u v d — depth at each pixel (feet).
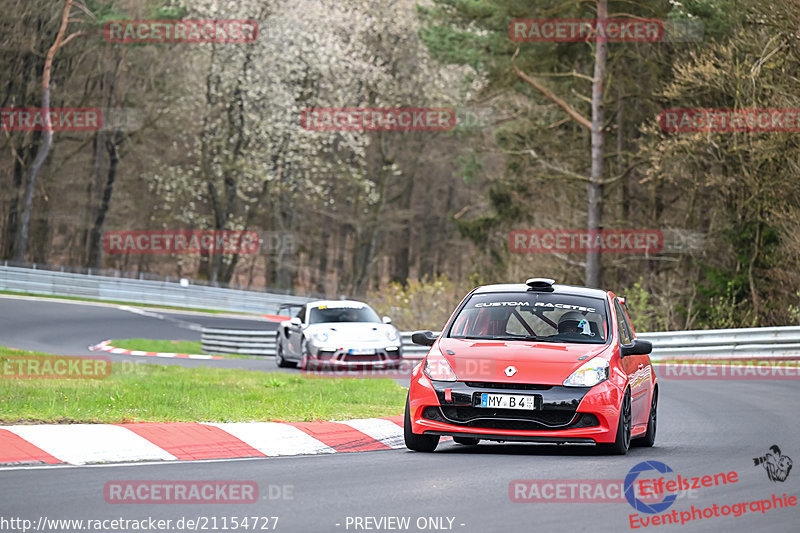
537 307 141.49
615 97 533.55
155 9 647.15
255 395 183.62
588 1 487.20
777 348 329.11
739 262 440.86
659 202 536.01
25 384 194.90
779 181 405.59
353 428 148.56
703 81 422.82
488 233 584.40
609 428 125.70
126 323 523.29
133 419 142.51
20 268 610.65
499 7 490.08
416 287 486.79
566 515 86.63
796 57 397.80
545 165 516.73
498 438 126.72
